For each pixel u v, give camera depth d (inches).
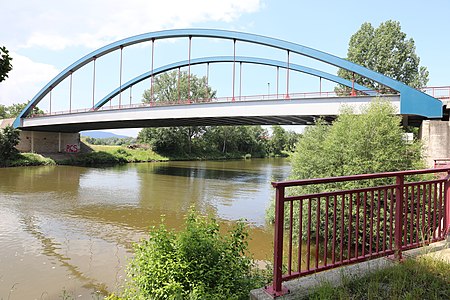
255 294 125.9
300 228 133.5
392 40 1529.3
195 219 236.5
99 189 896.3
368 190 148.9
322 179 129.2
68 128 1795.0
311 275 138.7
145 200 748.6
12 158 1526.8
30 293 288.0
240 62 1346.0
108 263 358.9
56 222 540.7
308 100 808.3
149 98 2642.7
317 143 516.7
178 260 183.9
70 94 1717.5
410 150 458.6
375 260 149.5
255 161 2404.0
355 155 451.2
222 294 169.3
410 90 705.0
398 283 121.8
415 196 336.2
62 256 380.8
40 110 2342.5
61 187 917.2
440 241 173.6
